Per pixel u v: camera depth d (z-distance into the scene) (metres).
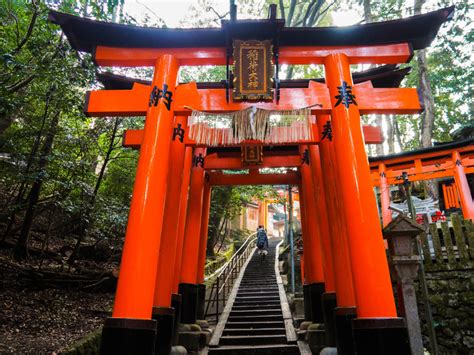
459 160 12.98
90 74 8.49
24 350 5.38
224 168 10.96
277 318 10.59
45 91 9.03
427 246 9.33
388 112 6.48
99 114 6.50
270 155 11.55
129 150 13.52
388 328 4.66
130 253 5.08
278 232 40.78
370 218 5.31
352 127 5.86
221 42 6.50
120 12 8.71
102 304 9.09
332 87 6.27
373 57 6.49
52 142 10.15
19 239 9.76
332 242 7.30
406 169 14.52
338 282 6.96
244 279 15.82
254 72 6.28
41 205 11.58
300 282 14.72
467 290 8.53
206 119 6.87
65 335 6.50
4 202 11.66
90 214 10.55
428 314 5.61
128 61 6.61
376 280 4.96
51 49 8.19
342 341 6.52
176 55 6.55
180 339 8.16
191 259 9.70
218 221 19.73
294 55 6.50
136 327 4.64
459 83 20.88
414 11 16.45
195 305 9.34
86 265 11.32
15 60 7.44
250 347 8.29
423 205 12.89
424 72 17.55
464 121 23.27
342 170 5.72
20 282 8.39
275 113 6.43
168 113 6.10
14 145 9.01
